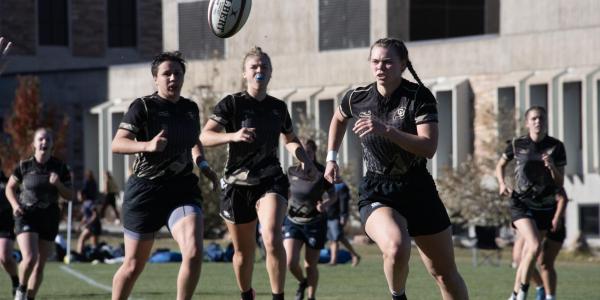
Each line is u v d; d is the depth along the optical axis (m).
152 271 63.84
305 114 100.56
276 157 33.25
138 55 156.88
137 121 28.78
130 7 157.38
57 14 152.62
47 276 60.94
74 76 129.12
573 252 81.00
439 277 26.38
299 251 41.09
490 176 85.19
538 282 41.47
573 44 89.75
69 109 129.50
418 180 25.75
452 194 84.69
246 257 33.44
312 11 110.50
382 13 107.19
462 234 88.44
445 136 98.94
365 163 26.09
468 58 96.94
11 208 42.28
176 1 121.69
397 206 25.72
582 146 89.19
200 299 46.09
